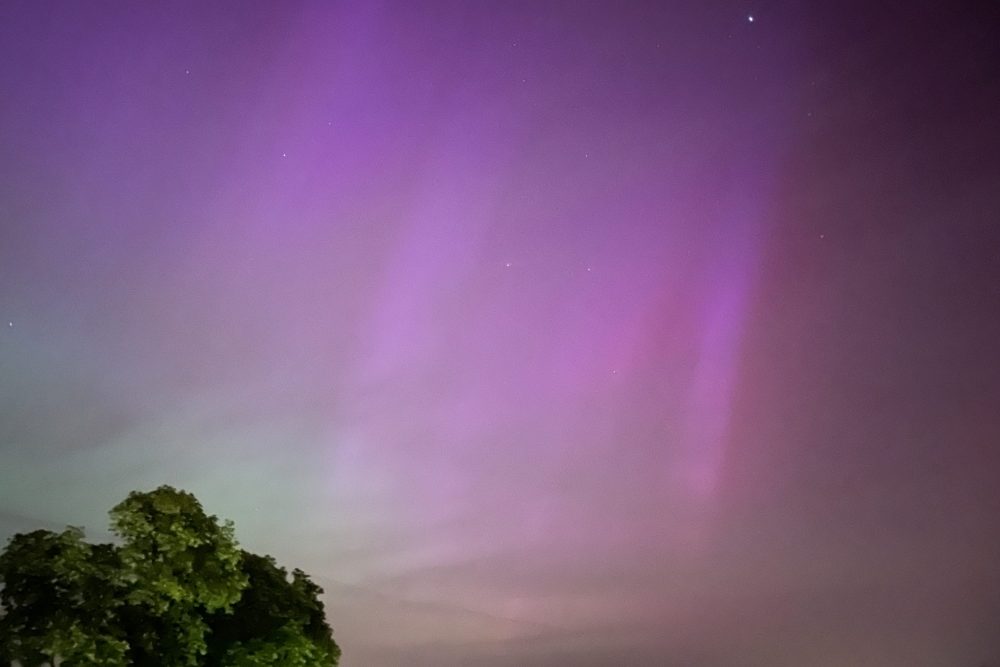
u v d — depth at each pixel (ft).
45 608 28.91
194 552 30.91
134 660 29.91
